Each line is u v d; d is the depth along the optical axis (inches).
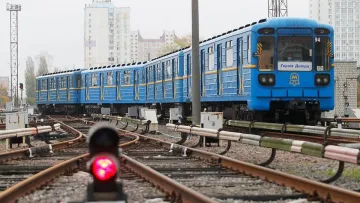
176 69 2030.0
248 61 1354.6
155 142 1224.8
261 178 661.3
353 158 565.3
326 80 1363.2
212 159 854.5
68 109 3629.4
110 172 263.3
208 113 1214.9
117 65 2925.7
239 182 636.1
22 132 1150.3
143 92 2583.7
